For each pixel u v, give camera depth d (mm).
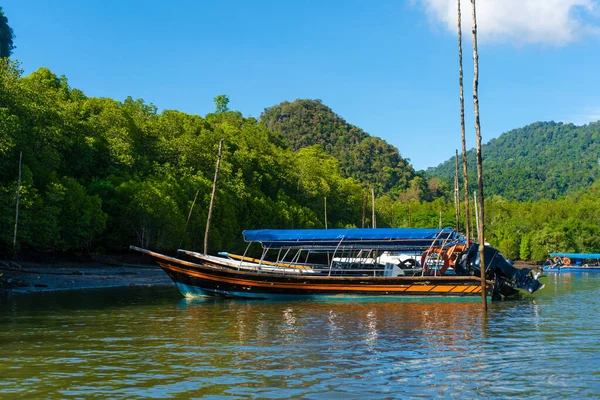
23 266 50750
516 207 185125
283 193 110812
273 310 28594
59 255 59969
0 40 118562
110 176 68562
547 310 29203
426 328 22375
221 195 81125
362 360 16141
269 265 39562
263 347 18141
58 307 29172
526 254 135625
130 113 100500
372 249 36562
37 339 19516
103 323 23578
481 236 27672
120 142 74562
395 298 33500
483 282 27812
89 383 13453
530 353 17188
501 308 30109
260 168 114438
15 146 51500
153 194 65188
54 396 12367
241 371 14727
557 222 153875
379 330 21844
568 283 59531
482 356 16734
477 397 12492
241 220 88562
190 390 12891
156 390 12875
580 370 14945
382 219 140750
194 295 34656
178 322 24016
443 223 155000
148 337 20047
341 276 33875
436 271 35500
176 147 88562
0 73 57250
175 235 67062
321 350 17641
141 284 47406
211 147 98500
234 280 33719
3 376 14102
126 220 64312
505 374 14492
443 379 13961
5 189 48125
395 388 13141
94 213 57844
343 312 27844
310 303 32219
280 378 14016
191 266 33781
